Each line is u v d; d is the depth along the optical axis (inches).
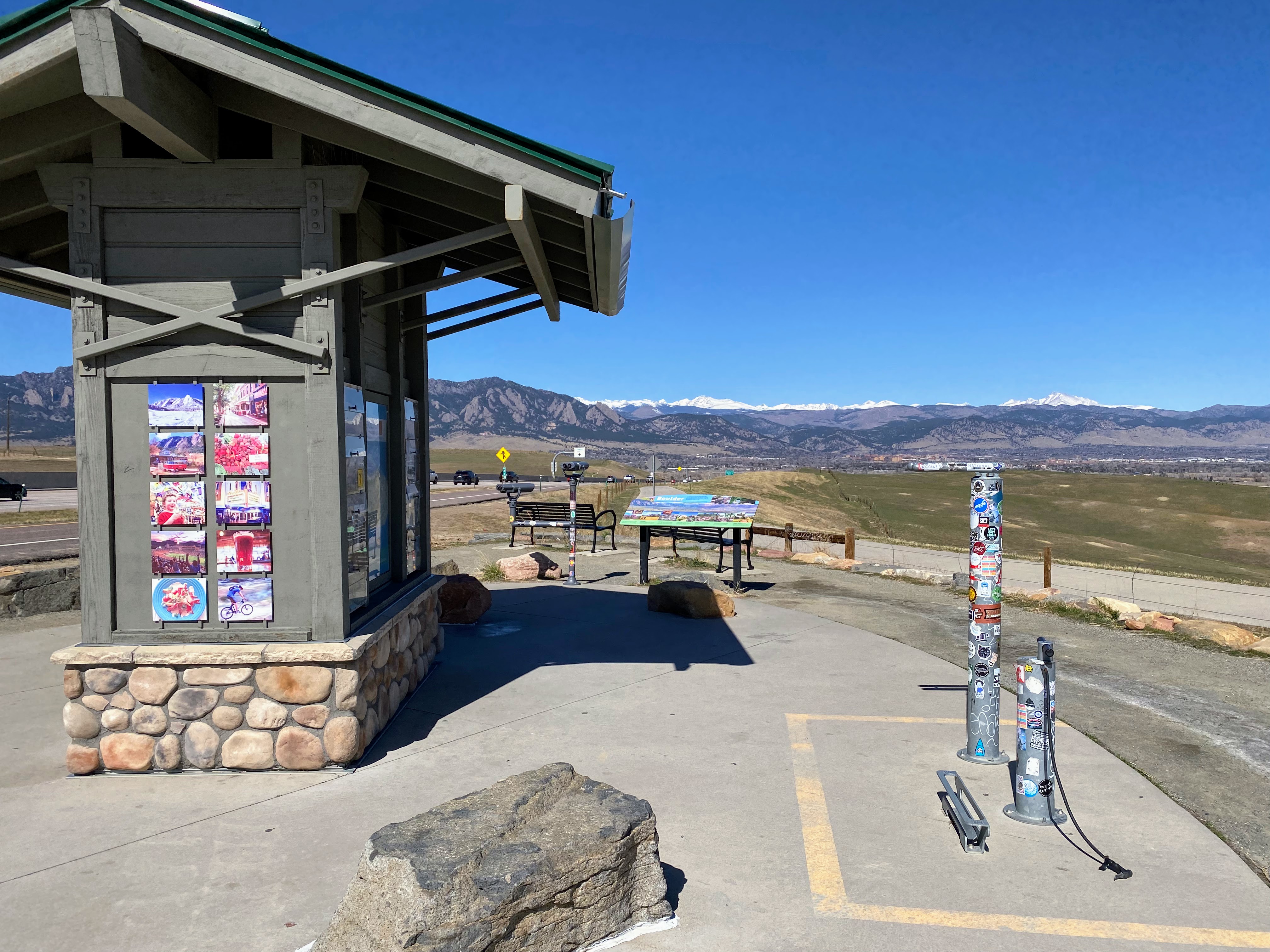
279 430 196.2
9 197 208.2
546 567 509.4
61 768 193.8
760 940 124.2
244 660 187.0
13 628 354.9
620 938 124.3
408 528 283.1
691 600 371.6
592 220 183.6
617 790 151.9
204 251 195.2
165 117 173.3
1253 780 186.5
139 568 195.3
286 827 160.9
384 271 228.4
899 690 258.5
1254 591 681.6
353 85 177.0
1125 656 308.2
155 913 129.8
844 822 164.9
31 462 3245.6
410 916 102.3
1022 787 165.6
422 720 227.6
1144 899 135.6
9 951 119.1
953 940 124.0
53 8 165.3
